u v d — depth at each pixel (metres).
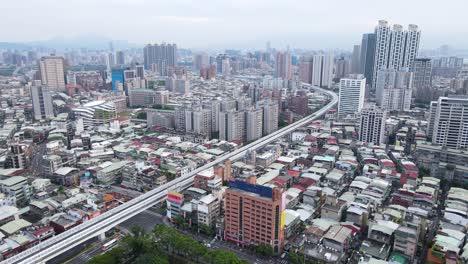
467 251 195.38
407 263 196.25
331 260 193.75
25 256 193.38
